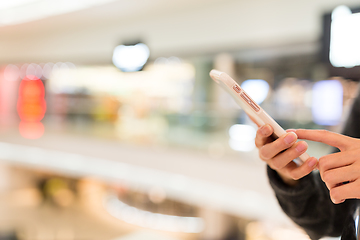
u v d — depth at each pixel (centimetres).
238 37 409
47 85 718
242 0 398
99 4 452
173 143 494
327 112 333
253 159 404
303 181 59
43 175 697
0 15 556
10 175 716
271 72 396
